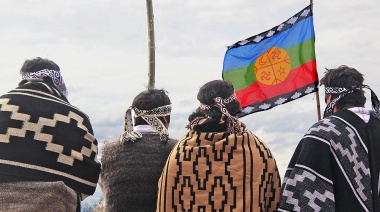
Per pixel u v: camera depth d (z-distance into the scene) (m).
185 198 3.71
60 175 3.69
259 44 7.36
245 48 7.38
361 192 3.79
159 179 3.92
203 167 3.69
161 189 3.78
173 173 3.74
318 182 3.77
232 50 7.41
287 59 7.33
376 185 3.82
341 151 3.81
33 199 3.57
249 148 3.72
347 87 4.00
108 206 4.11
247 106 7.40
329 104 4.09
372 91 4.02
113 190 4.09
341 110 3.97
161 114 4.20
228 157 3.69
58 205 3.61
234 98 3.86
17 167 3.62
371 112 4.02
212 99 3.82
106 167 4.16
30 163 3.64
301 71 7.32
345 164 3.80
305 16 7.32
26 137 3.68
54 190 3.60
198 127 3.79
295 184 3.79
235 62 7.42
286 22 7.33
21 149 3.65
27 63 4.03
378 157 3.86
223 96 3.83
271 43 7.35
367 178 3.81
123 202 4.06
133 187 4.06
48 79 4.00
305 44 7.30
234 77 7.42
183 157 3.73
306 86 7.29
